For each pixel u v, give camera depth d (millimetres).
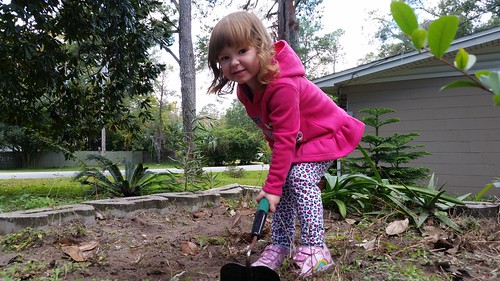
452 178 7254
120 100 7121
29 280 1756
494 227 2703
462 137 7207
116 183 4746
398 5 609
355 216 3125
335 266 1851
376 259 2041
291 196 2014
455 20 564
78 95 6965
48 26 5570
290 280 1767
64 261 2057
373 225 2758
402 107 7652
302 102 1946
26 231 2459
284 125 1806
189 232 2803
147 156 30000
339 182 3354
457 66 621
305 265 1841
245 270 1484
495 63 6684
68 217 2799
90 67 7363
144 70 6980
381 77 7793
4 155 25844
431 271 1924
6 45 5410
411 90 7582
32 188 6520
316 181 1989
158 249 2342
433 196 2971
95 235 2611
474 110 7145
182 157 4918
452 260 2045
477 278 1837
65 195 5195
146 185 4840
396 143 4816
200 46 17484
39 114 6949
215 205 3914
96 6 5918
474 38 6516
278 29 7266
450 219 2852
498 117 6992
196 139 4898
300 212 1941
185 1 11078
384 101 7812
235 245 2443
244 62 1703
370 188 3266
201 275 1855
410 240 2441
